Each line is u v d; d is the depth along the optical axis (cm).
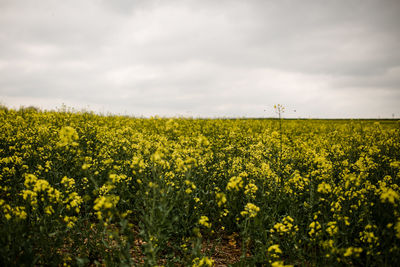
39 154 539
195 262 312
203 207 467
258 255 344
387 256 312
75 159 488
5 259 272
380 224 357
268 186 470
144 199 362
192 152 534
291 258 357
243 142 894
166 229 362
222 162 570
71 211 346
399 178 504
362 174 457
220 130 1175
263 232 362
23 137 656
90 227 365
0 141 654
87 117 1234
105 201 285
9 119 946
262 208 416
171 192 386
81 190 457
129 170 494
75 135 322
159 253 352
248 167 522
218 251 400
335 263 308
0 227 317
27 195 317
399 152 730
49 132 685
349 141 949
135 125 1158
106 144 667
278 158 567
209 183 525
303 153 719
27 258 282
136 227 427
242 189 472
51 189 315
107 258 313
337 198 399
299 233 391
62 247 352
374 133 1056
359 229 394
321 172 489
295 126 1559
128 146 610
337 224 364
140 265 306
